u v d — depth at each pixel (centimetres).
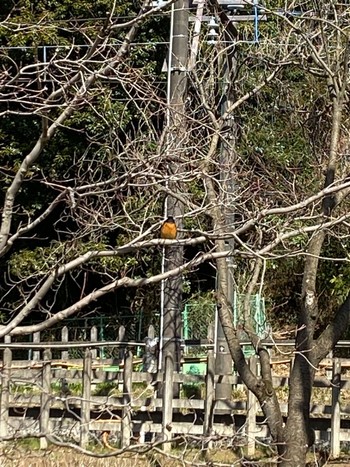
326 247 1875
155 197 845
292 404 1008
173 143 855
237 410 1278
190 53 1196
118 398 1257
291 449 998
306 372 1009
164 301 1288
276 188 1227
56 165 1861
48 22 848
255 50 1536
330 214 970
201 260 601
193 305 2039
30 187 1992
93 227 795
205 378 1270
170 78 1157
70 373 1414
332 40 1237
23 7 1280
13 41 1086
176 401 1283
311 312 1013
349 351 2011
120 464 1023
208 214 873
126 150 900
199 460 824
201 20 1247
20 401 1185
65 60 645
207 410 1254
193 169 883
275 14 1110
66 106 616
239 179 1148
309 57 1145
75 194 704
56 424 1208
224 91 1207
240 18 1284
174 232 830
